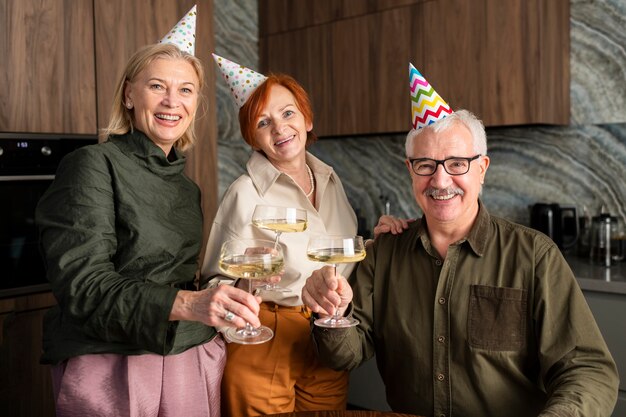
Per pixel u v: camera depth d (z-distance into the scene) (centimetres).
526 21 270
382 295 164
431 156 149
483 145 154
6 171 244
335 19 341
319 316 153
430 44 303
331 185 189
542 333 144
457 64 294
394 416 133
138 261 141
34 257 258
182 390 149
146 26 287
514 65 275
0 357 244
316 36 351
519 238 151
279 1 369
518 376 145
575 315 142
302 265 172
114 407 141
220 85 375
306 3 355
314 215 178
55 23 258
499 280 150
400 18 313
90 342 139
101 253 131
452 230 155
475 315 149
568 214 291
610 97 283
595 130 289
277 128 175
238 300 118
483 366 146
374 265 167
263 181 176
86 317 126
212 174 312
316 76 353
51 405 259
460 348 150
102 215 134
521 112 275
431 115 150
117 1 277
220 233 174
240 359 170
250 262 123
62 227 131
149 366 144
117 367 142
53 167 259
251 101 176
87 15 267
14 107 247
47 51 256
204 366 156
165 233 146
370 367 298
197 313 120
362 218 362
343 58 339
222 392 172
